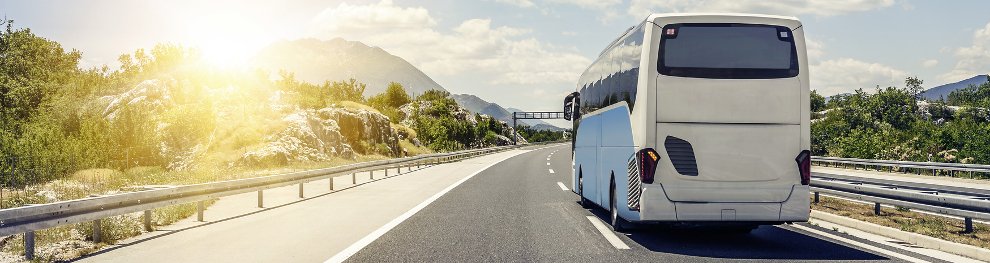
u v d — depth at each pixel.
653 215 8.30
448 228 10.02
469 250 7.95
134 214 11.31
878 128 79.62
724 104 8.30
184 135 35.91
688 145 8.30
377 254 7.62
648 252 7.88
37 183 22.45
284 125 38.84
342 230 9.76
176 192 10.10
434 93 113.06
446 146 69.62
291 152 36.72
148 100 41.81
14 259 7.36
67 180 23.55
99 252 7.77
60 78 64.94
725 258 7.44
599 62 12.16
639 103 8.41
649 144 8.31
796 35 8.42
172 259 7.28
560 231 9.76
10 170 22.55
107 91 55.25
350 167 20.05
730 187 8.30
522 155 52.94
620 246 8.34
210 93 42.62
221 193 11.67
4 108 36.06
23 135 27.20
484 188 18.75
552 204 14.12
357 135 49.88
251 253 7.68
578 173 14.83
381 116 55.25
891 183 12.41
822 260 7.27
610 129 10.58
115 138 32.38
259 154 34.53
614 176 10.08
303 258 7.34
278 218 11.38
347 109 51.44
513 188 18.75
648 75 8.34
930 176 29.11
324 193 17.23
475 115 112.81
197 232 9.55
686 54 8.34
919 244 8.35
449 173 27.00
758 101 8.32
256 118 39.28
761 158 8.31
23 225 6.97
